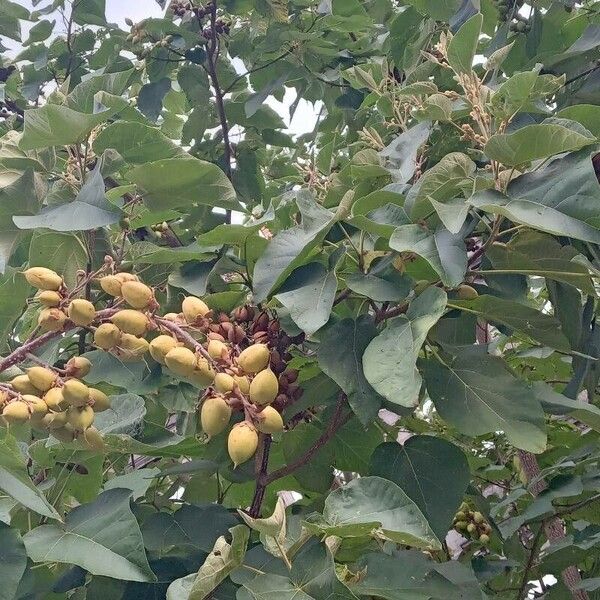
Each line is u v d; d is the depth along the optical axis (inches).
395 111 55.6
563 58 56.3
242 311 43.7
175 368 37.5
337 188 50.2
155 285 49.2
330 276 41.2
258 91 72.4
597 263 44.0
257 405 37.6
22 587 39.1
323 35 73.0
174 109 81.6
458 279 39.1
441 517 41.5
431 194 41.3
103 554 37.8
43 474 48.1
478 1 56.4
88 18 70.5
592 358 43.9
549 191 38.8
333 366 41.1
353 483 37.5
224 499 53.0
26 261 56.4
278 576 35.7
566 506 57.1
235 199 44.6
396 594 37.5
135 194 46.5
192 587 34.9
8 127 68.8
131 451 44.0
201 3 69.1
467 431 40.7
